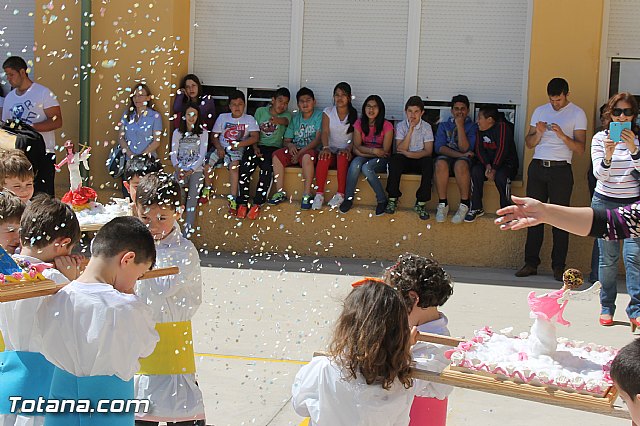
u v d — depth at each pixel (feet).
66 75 35.58
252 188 34.58
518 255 32.78
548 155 30.73
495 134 32.30
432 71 34.78
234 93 34.45
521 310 26.35
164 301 14.11
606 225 10.25
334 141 34.12
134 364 11.34
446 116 34.76
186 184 33.55
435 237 33.22
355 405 10.49
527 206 10.36
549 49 32.50
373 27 35.17
